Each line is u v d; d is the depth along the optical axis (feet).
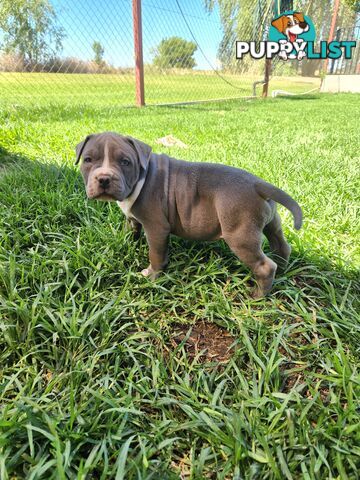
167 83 10.16
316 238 2.08
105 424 1.11
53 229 2.01
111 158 1.56
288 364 1.38
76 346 1.36
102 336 1.40
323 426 1.12
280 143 4.22
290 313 1.56
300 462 1.03
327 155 3.65
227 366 1.33
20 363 1.30
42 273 1.65
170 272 1.82
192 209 1.64
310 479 0.98
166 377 1.28
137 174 1.63
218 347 1.46
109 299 1.59
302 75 16.12
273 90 12.74
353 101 10.33
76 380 1.22
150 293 1.64
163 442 1.05
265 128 5.32
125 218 2.06
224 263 1.86
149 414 1.20
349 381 1.22
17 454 1.00
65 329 1.39
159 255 1.74
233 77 11.50
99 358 1.34
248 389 1.24
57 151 3.38
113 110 6.21
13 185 2.41
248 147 3.94
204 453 1.03
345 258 1.95
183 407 1.14
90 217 2.15
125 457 0.98
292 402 1.21
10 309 1.41
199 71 10.13
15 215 2.04
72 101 7.24
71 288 1.65
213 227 1.65
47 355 1.35
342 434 1.09
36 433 1.05
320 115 7.09
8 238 1.87
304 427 1.09
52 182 2.48
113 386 1.24
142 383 1.26
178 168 1.68
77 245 1.79
